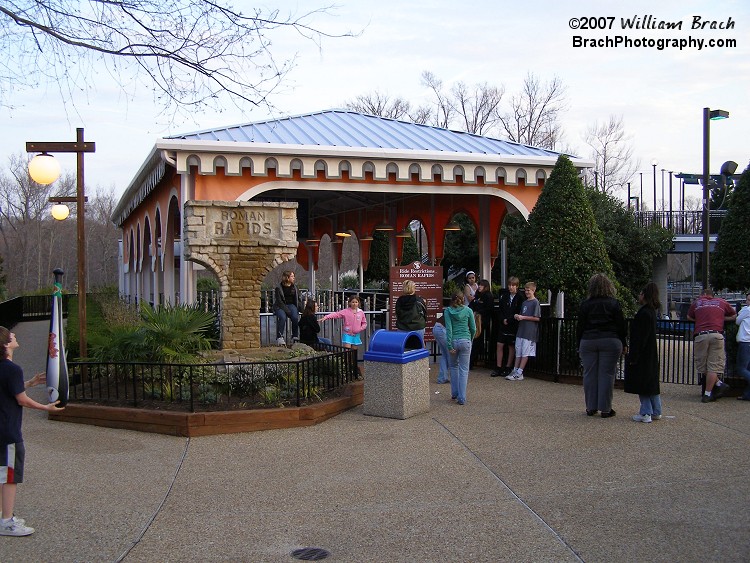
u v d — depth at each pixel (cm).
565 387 1167
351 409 994
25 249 5712
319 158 1316
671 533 525
